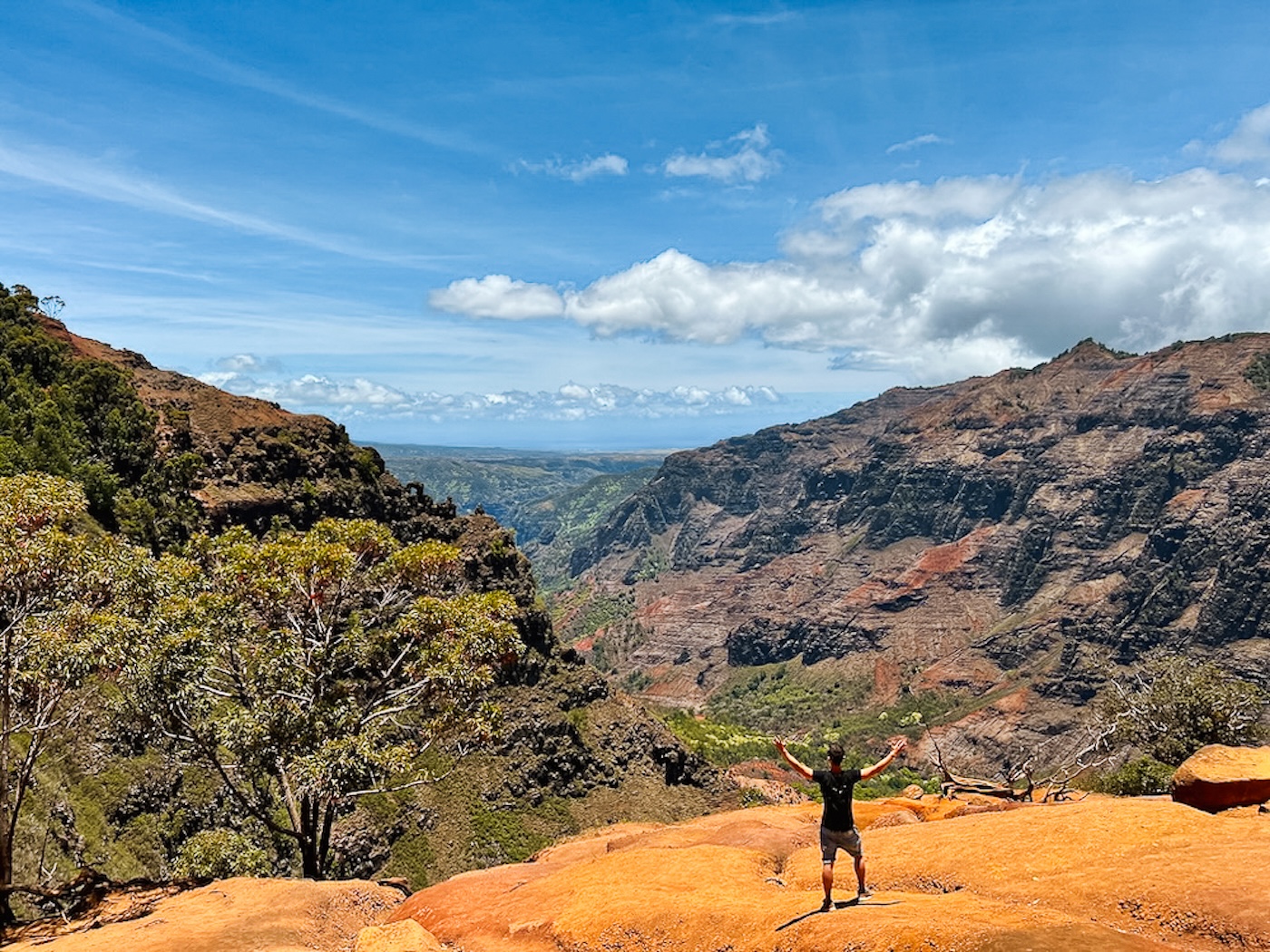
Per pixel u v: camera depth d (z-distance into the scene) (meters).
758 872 26.91
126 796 65.06
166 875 54.28
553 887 27.89
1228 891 17.12
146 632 35.22
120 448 116.25
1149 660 69.81
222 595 41.12
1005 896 19.94
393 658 46.69
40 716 33.81
